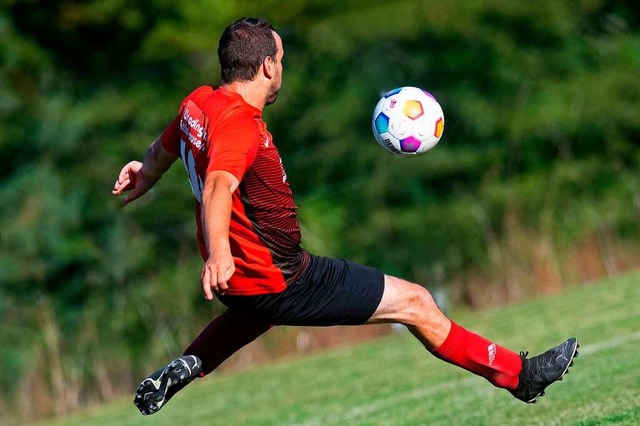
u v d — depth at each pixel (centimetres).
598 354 2567
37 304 4500
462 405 2197
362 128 5062
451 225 4903
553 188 4988
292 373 3688
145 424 2984
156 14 5422
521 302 4697
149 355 4575
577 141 5109
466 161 4981
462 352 1533
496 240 4909
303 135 5062
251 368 4391
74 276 4606
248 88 1444
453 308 4866
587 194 5034
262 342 4591
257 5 5559
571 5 5219
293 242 1447
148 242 4703
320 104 5072
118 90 4994
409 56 5175
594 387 2092
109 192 4734
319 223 4953
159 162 1602
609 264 4950
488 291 4869
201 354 1560
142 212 4734
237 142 1332
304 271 1459
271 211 1417
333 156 5025
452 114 5106
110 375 4516
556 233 4941
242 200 1404
